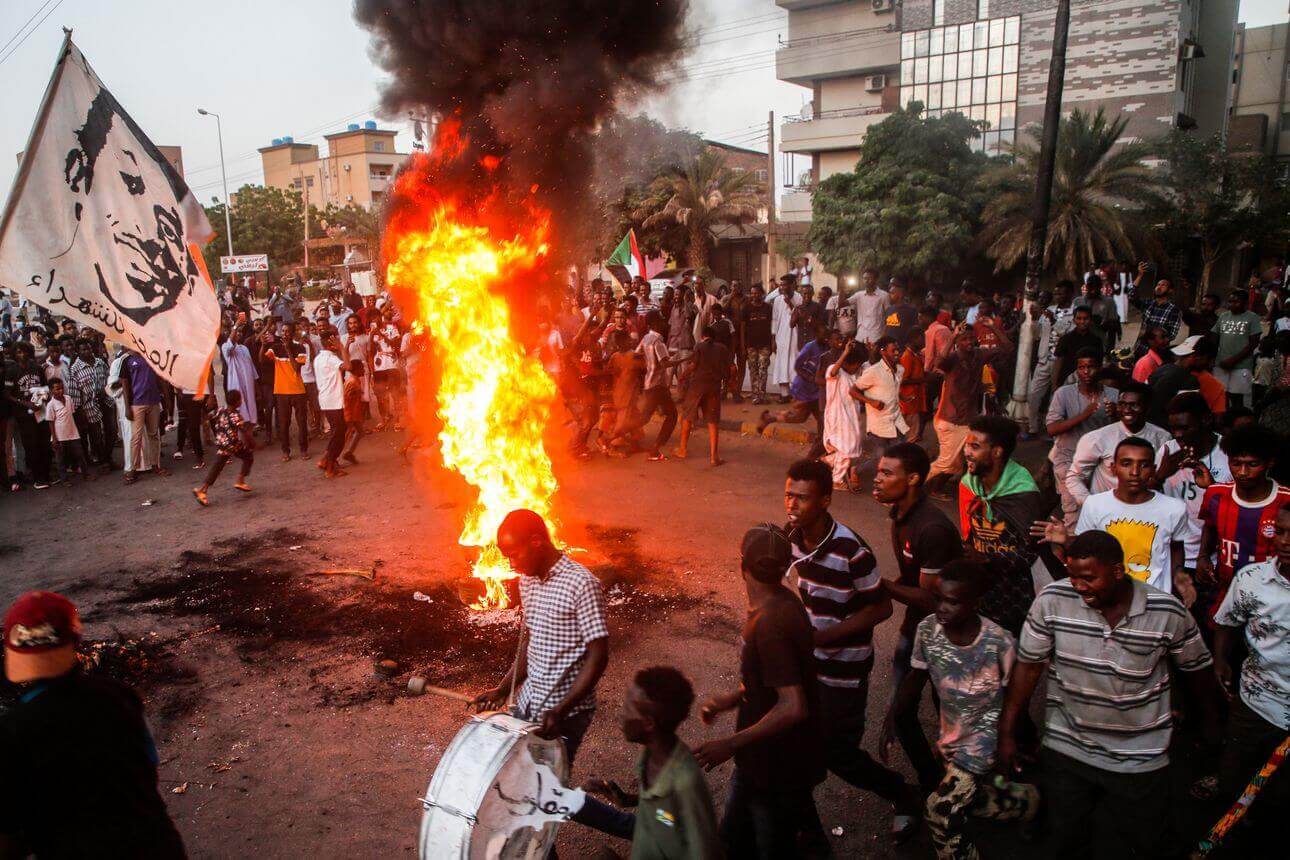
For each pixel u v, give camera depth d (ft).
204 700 18.22
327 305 69.51
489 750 10.72
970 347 29.30
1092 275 41.81
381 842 13.67
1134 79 100.73
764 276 125.70
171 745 16.58
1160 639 10.76
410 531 29.09
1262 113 142.72
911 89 115.03
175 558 27.27
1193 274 98.37
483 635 20.88
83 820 8.98
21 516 33.19
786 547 10.76
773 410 45.91
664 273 118.62
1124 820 11.25
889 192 92.38
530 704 12.16
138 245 18.76
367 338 46.57
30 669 9.02
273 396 43.47
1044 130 38.96
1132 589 10.87
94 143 18.24
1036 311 39.50
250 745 16.55
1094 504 14.71
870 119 118.01
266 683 18.89
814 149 123.54
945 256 88.79
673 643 20.11
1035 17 105.50
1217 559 14.58
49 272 17.84
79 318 18.08
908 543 13.83
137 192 18.74
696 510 30.55
